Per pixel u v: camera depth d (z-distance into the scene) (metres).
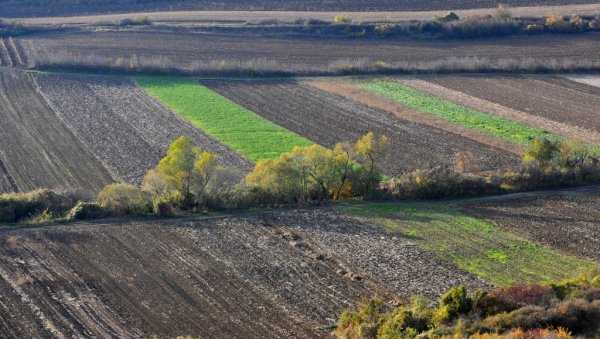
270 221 106.88
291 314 82.75
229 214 109.44
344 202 114.62
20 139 141.00
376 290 87.62
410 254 96.75
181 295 86.69
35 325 79.81
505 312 73.88
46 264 93.69
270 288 88.31
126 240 100.44
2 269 92.06
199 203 111.31
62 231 102.81
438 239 101.38
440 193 117.00
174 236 101.88
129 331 79.12
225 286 88.81
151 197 110.94
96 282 89.44
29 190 118.81
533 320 71.88
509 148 137.62
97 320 81.12
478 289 87.50
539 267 93.69
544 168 123.38
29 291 86.94
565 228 105.56
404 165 129.25
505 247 99.31
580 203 114.81
